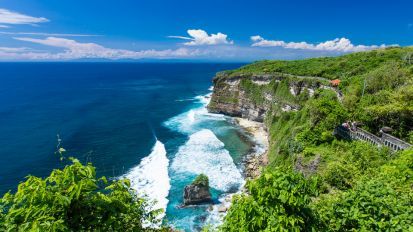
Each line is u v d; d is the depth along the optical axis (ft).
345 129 111.24
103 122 259.60
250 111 282.97
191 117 289.94
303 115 161.58
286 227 22.35
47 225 17.79
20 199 19.83
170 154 180.55
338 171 75.25
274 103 249.55
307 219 24.38
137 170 155.12
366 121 107.45
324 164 93.86
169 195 128.77
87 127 240.12
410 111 99.19
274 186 23.49
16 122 250.37
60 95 424.05
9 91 456.86
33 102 356.59
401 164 62.64
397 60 213.46
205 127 250.16
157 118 281.54
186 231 104.73
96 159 170.50
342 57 314.76
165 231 31.42
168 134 225.97
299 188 23.86
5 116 272.92
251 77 290.76
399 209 28.09
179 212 116.26
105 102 367.86
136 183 139.33
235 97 298.56
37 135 212.23
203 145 198.59
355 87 147.33
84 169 21.95
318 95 189.88
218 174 150.41
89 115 287.28
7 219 19.76
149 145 197.98
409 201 32.86
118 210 22.86
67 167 21.38
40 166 156.76
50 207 19.69
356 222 27.86
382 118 104.99
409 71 138.82
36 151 178.81
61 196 19.16
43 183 20.13
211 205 120.98
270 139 198.70
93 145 195.21
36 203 19.58
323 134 112.16
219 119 283.38
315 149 108.68
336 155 96.53
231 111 299.38
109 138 212.02
